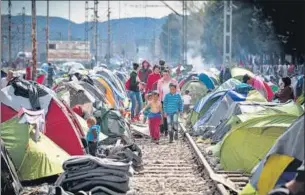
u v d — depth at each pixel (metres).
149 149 34.19
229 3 112.12
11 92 25.83
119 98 49.72
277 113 26.33
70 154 25.81
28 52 153.50
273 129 25.59
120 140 29.06
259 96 37.78
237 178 23.92
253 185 15.68
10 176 20.12
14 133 23.22
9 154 22.50
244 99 37.56
